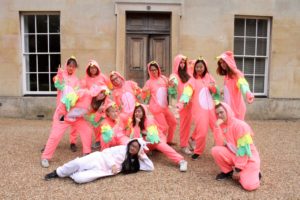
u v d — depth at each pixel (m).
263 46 10.32
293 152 6.32
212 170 5.26
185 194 4.36
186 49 9.78
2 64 9.82
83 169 4.77
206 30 9.79
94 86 5.98
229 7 9.81
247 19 10.26
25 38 10.04
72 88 6.32
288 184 4.71
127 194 4.35
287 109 10.12
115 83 6.43
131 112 5.86
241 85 5.37
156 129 5.57
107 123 5.58
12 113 9.80
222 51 9.84
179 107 5.63
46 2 9.64
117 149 5.02
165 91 6.27
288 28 10.06
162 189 4.52
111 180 4.81
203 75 5.81
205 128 5.67
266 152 6.31
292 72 10.16
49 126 8.61
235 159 4.69
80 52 9.71
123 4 9.56
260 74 10.38
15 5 9.67
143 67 10.01
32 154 6.00
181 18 9.70
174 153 5.34
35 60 10.11
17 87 9.88
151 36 9.98
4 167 5.31
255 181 4.46
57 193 4.38
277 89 10.18
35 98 9.77
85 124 5.63
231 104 5.58
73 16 9.64
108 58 9.72
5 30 9.74
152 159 5.79
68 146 6.60
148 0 9.57
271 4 9.97
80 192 4.41
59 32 9.96
